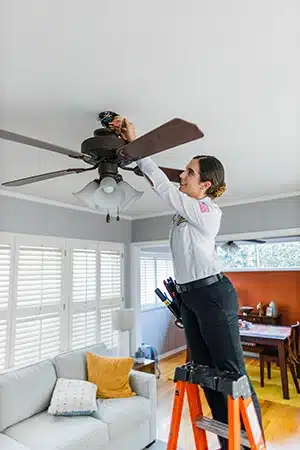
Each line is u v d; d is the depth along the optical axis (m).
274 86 1.72
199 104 1.90
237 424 1.29
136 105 1.90
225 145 2.47
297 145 2.48
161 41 1.38
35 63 1.51
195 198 1.49
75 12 1.22
